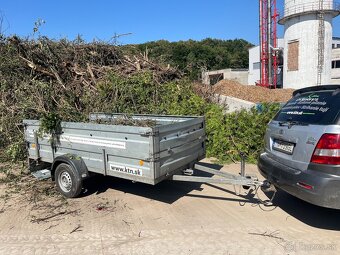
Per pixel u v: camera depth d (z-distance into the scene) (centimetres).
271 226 405
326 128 354
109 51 1111
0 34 907
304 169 371
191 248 354
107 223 420
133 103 891
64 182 511
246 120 759
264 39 3553
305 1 2950
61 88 858
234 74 5084
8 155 683
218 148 752
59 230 402
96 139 468
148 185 567
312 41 2983
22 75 859
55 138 527
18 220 432
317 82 3012
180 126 463
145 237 380
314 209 457
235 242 366
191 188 550
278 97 1602
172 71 1116
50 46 977
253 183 442
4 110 762
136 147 422
